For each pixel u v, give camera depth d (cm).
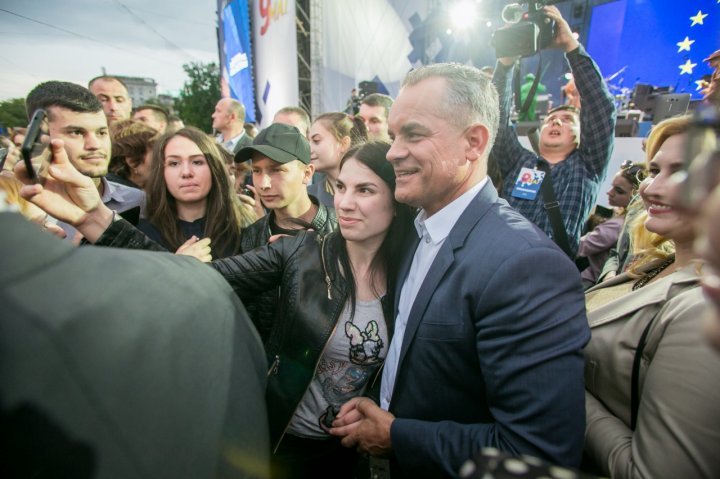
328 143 258
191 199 149
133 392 35
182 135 150
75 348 32
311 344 105
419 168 85
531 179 205
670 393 65
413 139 83
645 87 340
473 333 82
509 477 34
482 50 473
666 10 348
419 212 105
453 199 90
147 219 156
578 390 72
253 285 114
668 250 103
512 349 74
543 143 216
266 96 875
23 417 29
